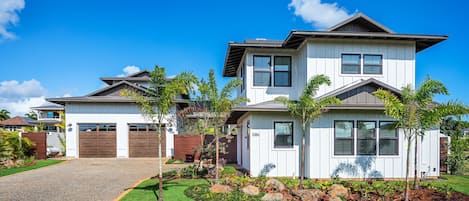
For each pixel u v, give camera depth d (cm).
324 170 1161
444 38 1261
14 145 1603
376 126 1185
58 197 848
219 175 1162
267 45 1338
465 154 1480
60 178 1157
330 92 1220
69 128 1916
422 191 909
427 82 863
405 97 877
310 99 928
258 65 1364
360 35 1232
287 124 1221
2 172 1305
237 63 1698
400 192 898
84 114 1927
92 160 1800
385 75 1284
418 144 1186
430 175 1185
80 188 965
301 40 1284
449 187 953
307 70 1248
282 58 1380
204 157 1578
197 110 1409
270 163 1200
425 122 859
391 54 1295
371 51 1287
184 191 876
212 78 1098
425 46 1378
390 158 1178
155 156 1936
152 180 1071
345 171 1165
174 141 1811
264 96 1352
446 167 1338
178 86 812
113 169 1417
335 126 1177
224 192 852
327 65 1260
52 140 2252
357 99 1179
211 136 1762
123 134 1936
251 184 959
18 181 1092
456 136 1379
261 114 1211
